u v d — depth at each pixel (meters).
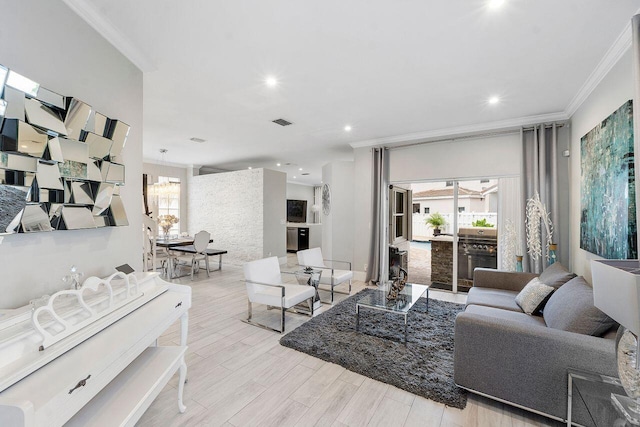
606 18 1.89
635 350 1.21
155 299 1.87
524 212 3.84
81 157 1.70
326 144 5.54
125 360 1.30
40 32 1.51
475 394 2.03
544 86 2.91
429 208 4.88
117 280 1.88
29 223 1.39
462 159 4.43
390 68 2.58
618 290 1.11
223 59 2.43
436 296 4.46
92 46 1.88
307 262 4.51
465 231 4.57
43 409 0.88
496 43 2.19
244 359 2.50
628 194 2.00
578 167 3.22
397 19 1.92
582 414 1.55
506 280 3.32
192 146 5.75
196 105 3.50
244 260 6.96
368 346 2.70
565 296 2.17
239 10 1.82
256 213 6.78
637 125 1.66
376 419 1.78
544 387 1.68
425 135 4.64
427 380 2.15
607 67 2.41
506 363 1.80
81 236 1.78
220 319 3.46
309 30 2.04
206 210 7.68
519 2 1.76
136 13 1.84
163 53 2.32
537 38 2.12
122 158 2.12
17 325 1.11
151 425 1.70
